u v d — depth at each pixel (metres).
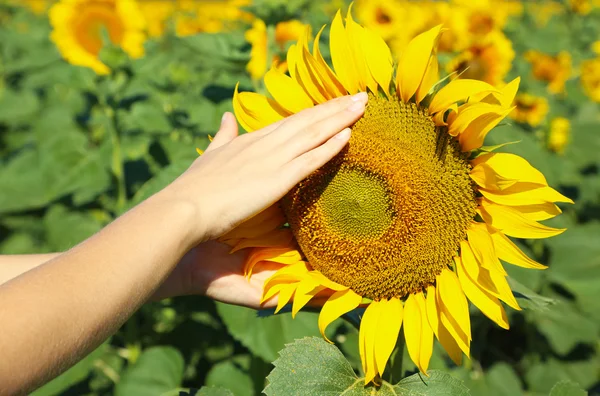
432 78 0.73
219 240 0.81
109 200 1.72
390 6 2.16
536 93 1.99
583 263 1.50
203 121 1.32
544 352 1.54
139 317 1.44
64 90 2.56
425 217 0.75
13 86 3.05
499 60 1.74
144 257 0.64
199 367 1.34
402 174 0.75
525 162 0.72
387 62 0.76
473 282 0.74
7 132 2.67
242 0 1.56
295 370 0.75
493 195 0.74
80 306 0.60
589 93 2.48
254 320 1.10
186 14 2.72
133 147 1.68
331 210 0.78
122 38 1.85
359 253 0.77
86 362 1.16
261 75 1.27
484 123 0.71
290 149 0.72
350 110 0.75
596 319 1.46
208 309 1.38
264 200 0.71
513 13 3.53
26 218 2.00
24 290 0.59
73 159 1.63
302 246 0.81
